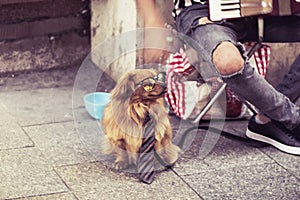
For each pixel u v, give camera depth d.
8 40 4.06
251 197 2.86
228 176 3.03
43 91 3.93
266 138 3.33
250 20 3.16
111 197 2.83
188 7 3.21
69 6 4.15
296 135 3.26
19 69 4.13
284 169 3.11
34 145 3.26
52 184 2.91
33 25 4.09
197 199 2.84
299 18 3.19
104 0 4.04
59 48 4.21
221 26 3.08
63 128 3.45
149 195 2.86
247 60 2.98
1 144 3.25
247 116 3.62
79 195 2.83
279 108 3.14
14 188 2.86
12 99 3.80
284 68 3.91
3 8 3.98
